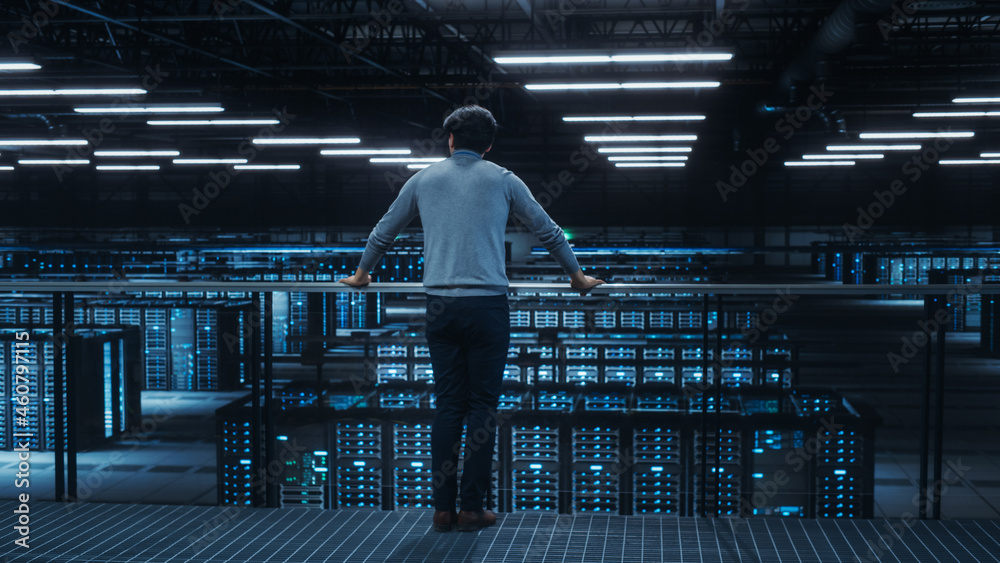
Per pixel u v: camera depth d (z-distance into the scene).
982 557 2.61
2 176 37.72
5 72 17.61
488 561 2.59
